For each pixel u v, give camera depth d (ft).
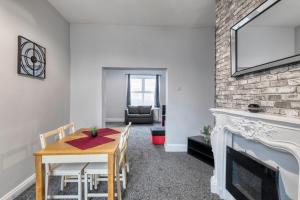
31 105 8.82
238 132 6.40
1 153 6.99
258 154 5.86
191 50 14.14
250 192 6.17
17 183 7.86
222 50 8.50
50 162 6.20
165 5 10.87
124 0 10.37
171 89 14.12
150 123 26.99
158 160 11.91
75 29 13.56
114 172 6.56
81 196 7.04
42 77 9.68
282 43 4.88
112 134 8.59
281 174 4.93
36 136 9.22
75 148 6.43
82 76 13.67
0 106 6.93
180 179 9.27
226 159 7.50
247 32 6.42
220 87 8.67
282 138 4.57
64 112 12.64
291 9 4.64
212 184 8.14
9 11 7.35
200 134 14.19
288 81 4.84
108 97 29.17
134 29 13.87
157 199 7.53
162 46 14.02
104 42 13.74
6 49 7.20
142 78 29.84
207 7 11.07
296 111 4.60
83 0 10.36
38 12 9.45
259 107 5.73
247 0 6.59
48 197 6.93
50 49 10.71
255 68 5.94
